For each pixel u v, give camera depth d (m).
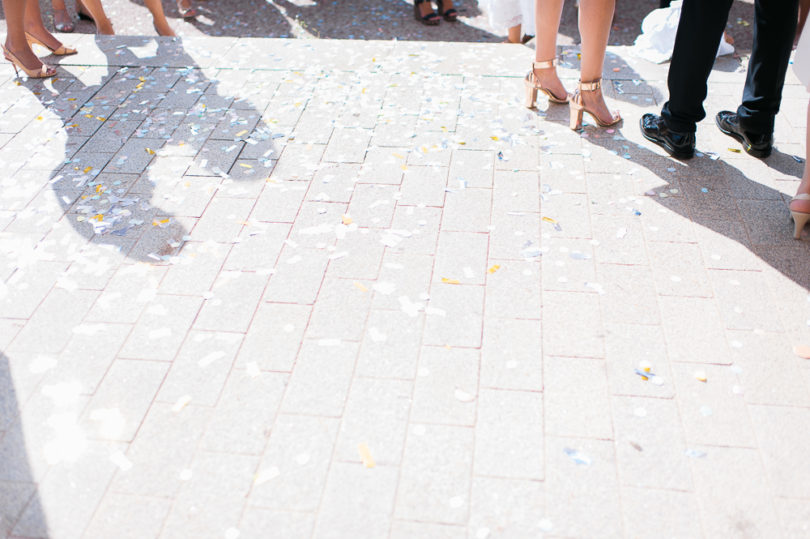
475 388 2.29
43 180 3.38
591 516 1.92
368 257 2.83
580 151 3.46
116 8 6.29
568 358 2.38
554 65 3.72
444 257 2.82
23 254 2.91
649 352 2.39
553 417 2.19
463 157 3.44
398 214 3.07
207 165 3.45
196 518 1.95
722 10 2.91
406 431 2.16
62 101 4.07
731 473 2.01
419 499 1.97
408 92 4.03
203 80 4.25
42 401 2.30
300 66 4.37
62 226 3.07
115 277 2.79
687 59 3.07
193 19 6.06
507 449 2.09
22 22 4.17
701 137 3.54
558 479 2.01
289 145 3.58
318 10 6.21
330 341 2.47
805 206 2.78
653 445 2.09
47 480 2.06
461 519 1.91
